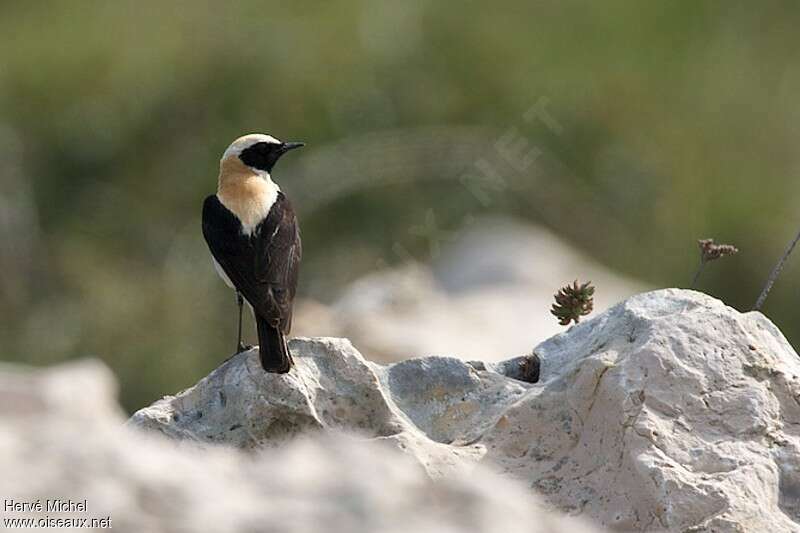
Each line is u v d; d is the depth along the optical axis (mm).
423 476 7074
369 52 22531
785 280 20250
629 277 20688
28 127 21875
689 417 7207
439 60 22781
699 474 7023
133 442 6172
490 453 7449
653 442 7109
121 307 19094
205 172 21594
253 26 23062
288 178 20578
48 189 21297
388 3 23281
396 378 7910
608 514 7062
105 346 18734
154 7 23984
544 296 17391
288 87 22172
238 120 22000
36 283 20016
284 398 7551
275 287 8906
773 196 22000
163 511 5586
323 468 6023
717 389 7281
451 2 23750
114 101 22188
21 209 20703
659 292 7824
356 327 14938
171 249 20438
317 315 15930
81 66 22750
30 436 6016
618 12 24328
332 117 21797
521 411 7527
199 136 21922
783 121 23297
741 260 20688
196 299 19094
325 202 20281
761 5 24859
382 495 5824
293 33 22891
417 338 14578
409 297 16234
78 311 19312
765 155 22734
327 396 7676
